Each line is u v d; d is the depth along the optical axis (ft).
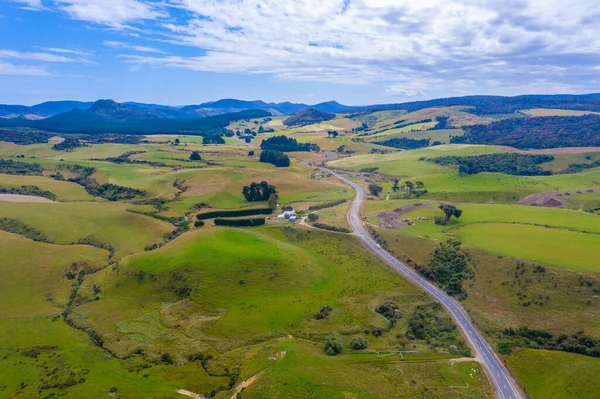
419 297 422.00
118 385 294.05
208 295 417.90
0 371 311.88
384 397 265.34
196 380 299.38
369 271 473.67
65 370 314.76
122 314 397.60
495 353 329.52
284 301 409.69
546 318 363.76
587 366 293.43
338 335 344.28
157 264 465.06
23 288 434.71
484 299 407.64
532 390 288.92
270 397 263.49
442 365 309.22
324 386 270.67
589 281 385.50
